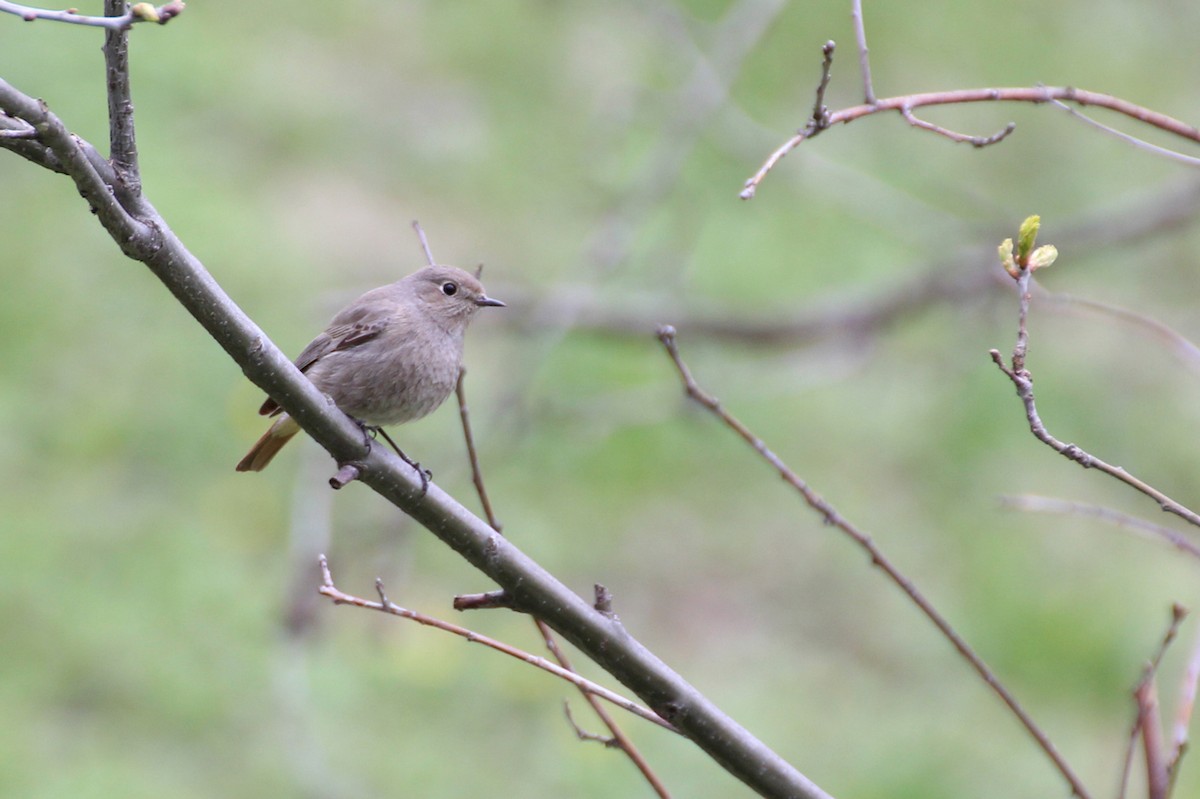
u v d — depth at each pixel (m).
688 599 14.23
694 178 16.69
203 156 16.41
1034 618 14.16
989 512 15.13
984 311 14.08
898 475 15.59
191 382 14.70
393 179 16.84
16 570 12.73
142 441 14.11
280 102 17.33
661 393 13.97
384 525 12.96
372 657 12.43
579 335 14.16
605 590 5.83
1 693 11.80
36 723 11.64
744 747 5.76
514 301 13.28
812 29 18.58
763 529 14.99
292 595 11.70
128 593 12.78
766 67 18.00
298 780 11.23
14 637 12.20
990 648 14.05
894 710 13.36
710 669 13.59
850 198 15.27
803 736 12.95
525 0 19.31
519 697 12.40
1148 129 18.05
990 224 15.11
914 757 12.80
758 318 14.11
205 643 12.48
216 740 11.77
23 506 13.21
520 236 16.56
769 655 13.74
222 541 13.45
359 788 11.37
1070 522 15.13
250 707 12.09
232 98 17.28
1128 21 19.52
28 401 14.12
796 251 16.73
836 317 14.05
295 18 18.77
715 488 15.26
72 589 12.66
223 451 14.25
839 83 17.97
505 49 18.80
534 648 12.85
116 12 5.05
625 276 15.27
